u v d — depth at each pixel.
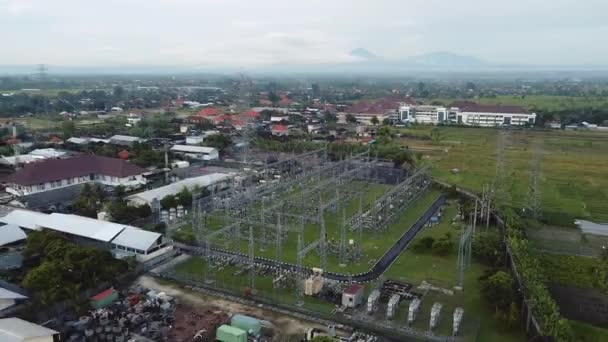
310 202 108.00
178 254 80.50
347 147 161.12
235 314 60.44
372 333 56.41
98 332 54.41
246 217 89.75
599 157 159.75
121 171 120.44
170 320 58.16
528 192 116.31
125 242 76.56
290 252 82.50
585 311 60.66
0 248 78.00
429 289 68.19
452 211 106.12
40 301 57.91
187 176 130.00
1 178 122.12
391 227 95.56
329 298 64.94
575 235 90.19
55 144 164.38
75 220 85.19
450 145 184.00
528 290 60.94
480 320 59.47
